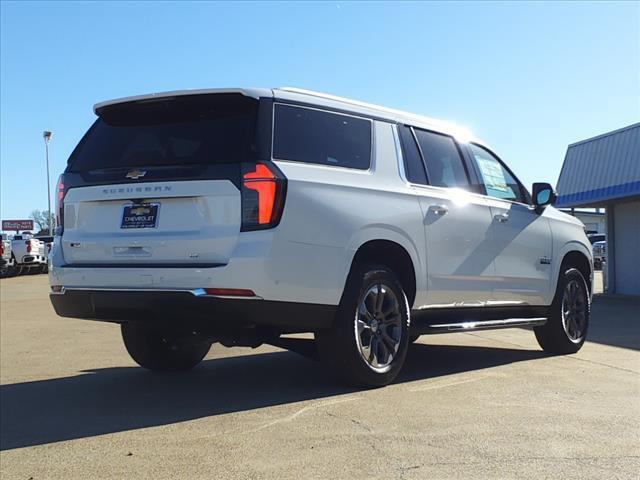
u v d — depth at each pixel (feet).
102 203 16.58
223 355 24.30
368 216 16.99
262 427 14.21
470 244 20.25
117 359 24.12
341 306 16.46
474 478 11.33
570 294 24.48
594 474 11.51
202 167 15.49
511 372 20.18
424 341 28.12
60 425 15.01
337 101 17.87
